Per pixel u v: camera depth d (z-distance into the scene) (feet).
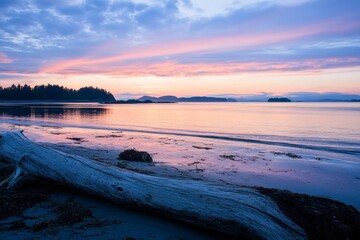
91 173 15.88
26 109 155.33
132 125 69.97
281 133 55.06
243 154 33.91
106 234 11.96
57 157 17.52
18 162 17.83
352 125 69.62
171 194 13.29
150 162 27.84
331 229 10.55
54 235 11.63
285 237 10.53
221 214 11.87
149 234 12.20
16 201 14.96
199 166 26.78
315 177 24.04
